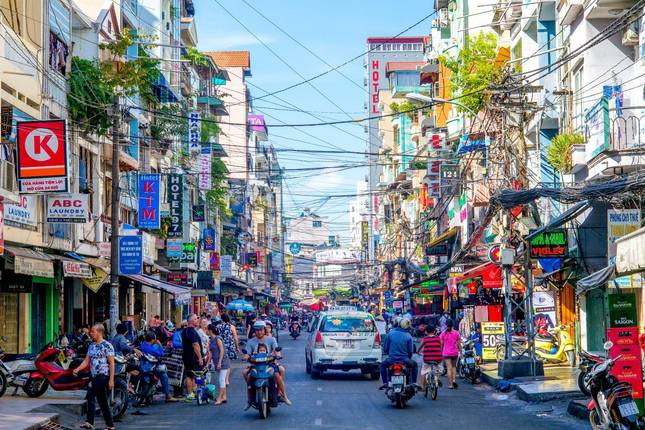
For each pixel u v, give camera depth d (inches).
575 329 1223.5
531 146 1336.1
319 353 1089.4
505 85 1154.0
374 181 4884.4
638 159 878.4
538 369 997.8
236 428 652.1
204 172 2036.2
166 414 751.1
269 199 4945.9
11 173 954.7
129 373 796.0
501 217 1167.6
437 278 2073.1
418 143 3036.4
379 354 1090.1
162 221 1753.2
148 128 1724.9
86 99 1238.3
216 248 2672.2
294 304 5064.0
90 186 1323.8
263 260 4370.1
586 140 983.0
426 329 879.7
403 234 3053.6
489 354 1244.5
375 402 832.9
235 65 3740.2
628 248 592.1
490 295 1482.5
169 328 1338.6
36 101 1072.2
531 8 1358.3
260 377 710.5
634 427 530.0
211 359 853.8
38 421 624.1
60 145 906.1
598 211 1108.5
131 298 1667.1
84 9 1573.6
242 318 2576.3
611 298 595.5
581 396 806.5
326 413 743.7
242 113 3705.7
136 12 1766.7
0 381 789.2
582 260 1115.3
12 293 1067.3
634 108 871.1
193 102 2192.4
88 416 637.3
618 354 587.8
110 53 1414.9
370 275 4822.8
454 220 2190.0
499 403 823.1
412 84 3353.8
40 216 1082.1
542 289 1315.2
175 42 2207.2
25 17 1050.7
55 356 783.1
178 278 1840.6
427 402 834.2
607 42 1056.2
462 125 2057.1
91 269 1189.7
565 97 1200.8
